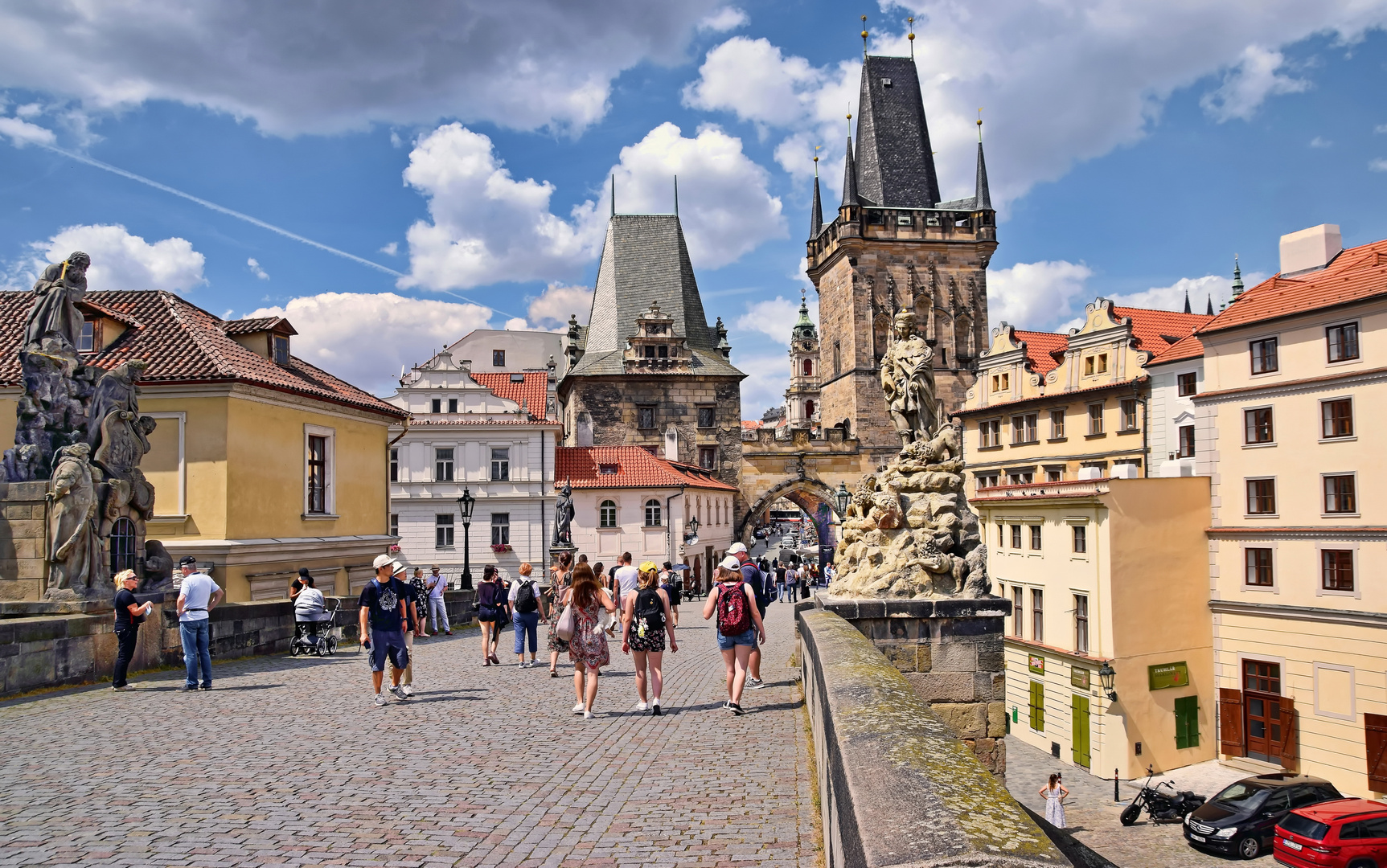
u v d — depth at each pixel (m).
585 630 12.66
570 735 11.20
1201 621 34.22
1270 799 24.41
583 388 79.00
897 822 2.98
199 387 28.08
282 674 17.41
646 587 12.95
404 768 9.39
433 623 28.41
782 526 174.12
